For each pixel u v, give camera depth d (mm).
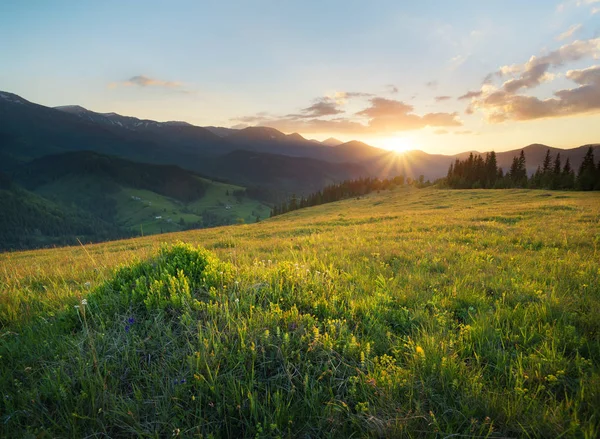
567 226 13039
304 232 18562
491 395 2744
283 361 3221
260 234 19750
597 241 9172
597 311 4113
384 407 2686
